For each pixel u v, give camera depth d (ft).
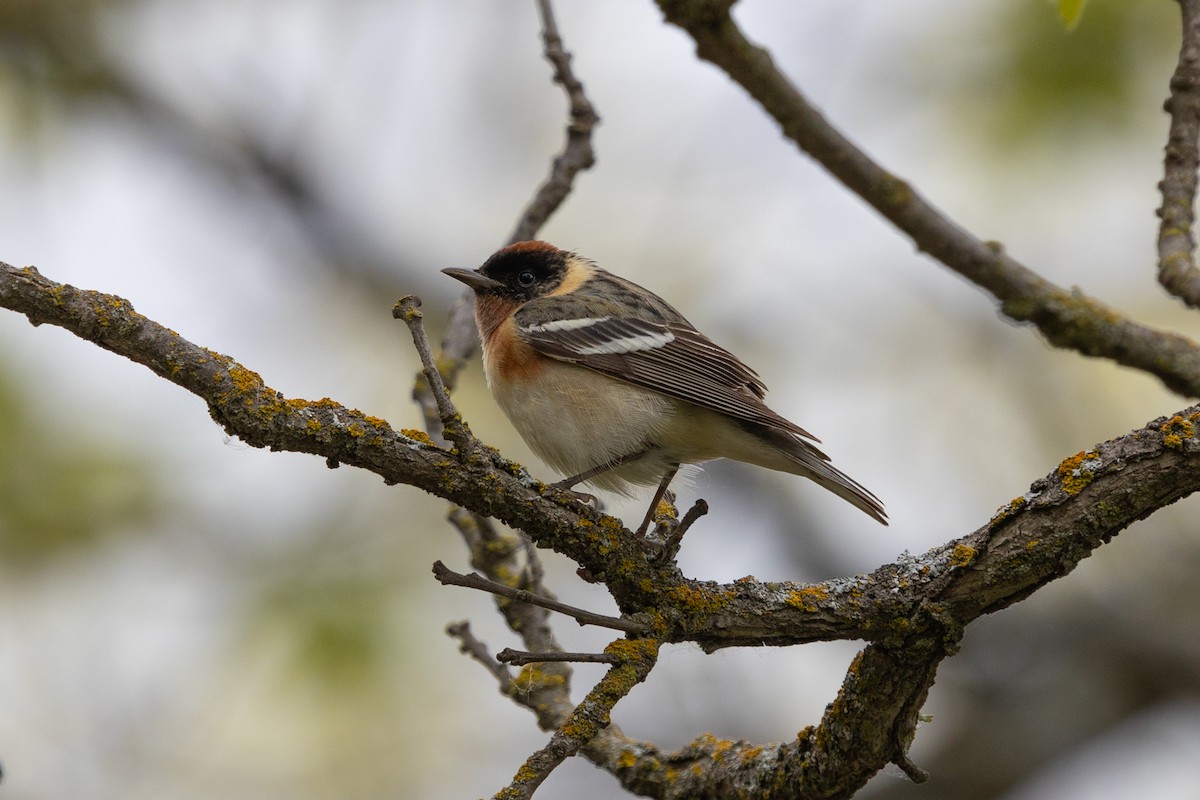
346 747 41.37
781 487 47.70
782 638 23.29
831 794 24.34
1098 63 41.52
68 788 40.14
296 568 41.73
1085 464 21.90
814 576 46.39
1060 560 21.91
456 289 50.96
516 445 45.42
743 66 25.67
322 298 50.85
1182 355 29.25
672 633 22.94
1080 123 41.68
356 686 40.29
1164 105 29.81
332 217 51.55
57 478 41.68
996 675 43.96
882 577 23.24
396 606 41.29
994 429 48.93
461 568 42.29
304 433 22.00
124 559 42.04
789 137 27.04
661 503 30.71
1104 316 29.19
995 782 41.83
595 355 32.73
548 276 36.06
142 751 40.83
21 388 42.04
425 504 42.86
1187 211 29.35
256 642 40.63
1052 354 49.29
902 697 22.99
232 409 21.59
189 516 42.50
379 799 41.09
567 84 35.88
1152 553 45.21
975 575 22.35
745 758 25.91
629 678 21.53
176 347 21.43
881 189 27.53
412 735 41.73
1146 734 42.73
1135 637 43.14
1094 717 42.37
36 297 20.79
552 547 23.53
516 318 33.78
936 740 43.39
